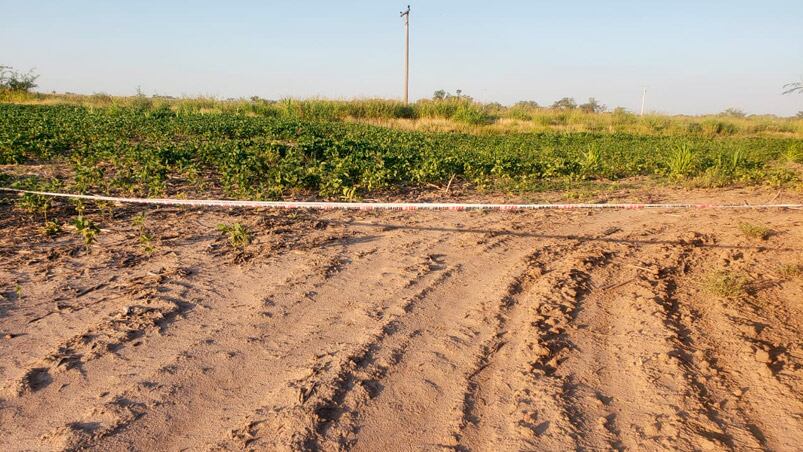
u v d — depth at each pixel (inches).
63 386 142.1
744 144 1055.0
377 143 729.0
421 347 168.4
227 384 145.5
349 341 169.8
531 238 292.8
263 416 132.6
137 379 145.9
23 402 135.3
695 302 209.8
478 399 143.2
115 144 564.4
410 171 491.8
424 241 278.7
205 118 1000.2
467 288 217.0
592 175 573.0
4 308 183.3
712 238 299.0
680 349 170.9
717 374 157.3
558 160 587.8
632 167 613.0
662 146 933.2
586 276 233.5
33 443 121.7
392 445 124.8
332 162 497.0
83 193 348.2
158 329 172.2
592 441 127.7
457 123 1295.5
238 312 187.3
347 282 218.4
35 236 259.4
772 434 131.6
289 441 123.5
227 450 121.0
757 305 206.7
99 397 138.0
